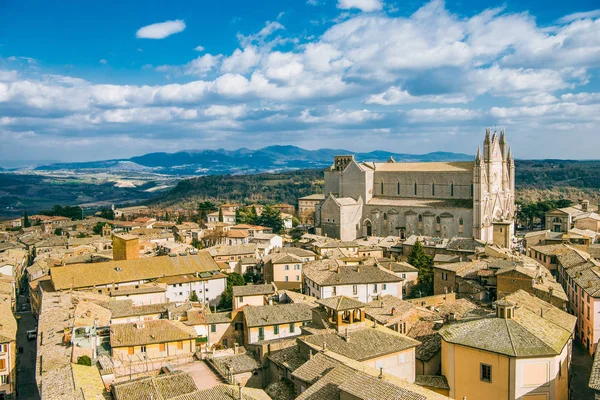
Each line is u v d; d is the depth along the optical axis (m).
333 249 196.75
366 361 73.06
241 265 188.50
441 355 78.19
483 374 69.56
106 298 131.25
